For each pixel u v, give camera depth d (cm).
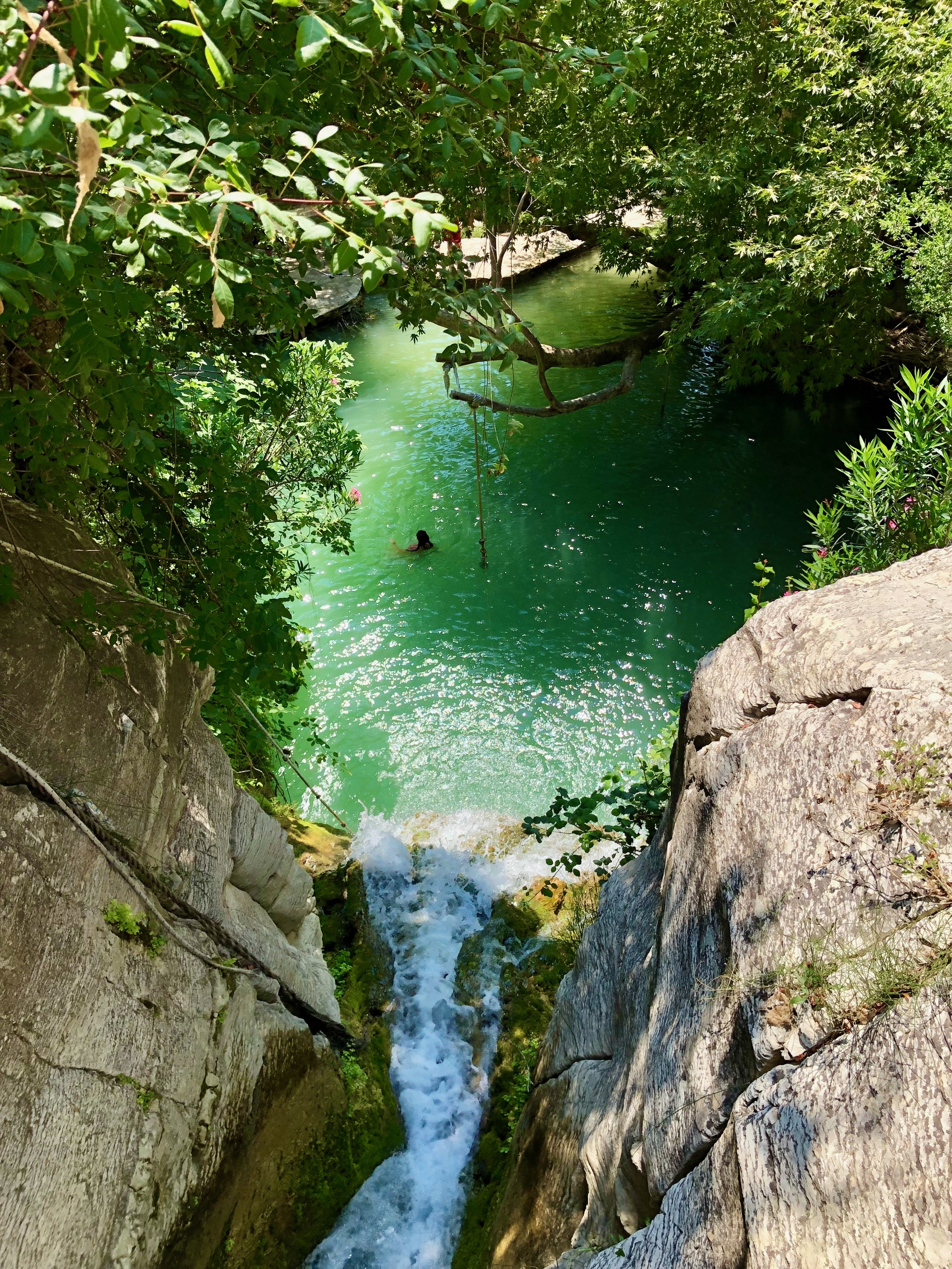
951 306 940
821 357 1296
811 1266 174
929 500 411
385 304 2294
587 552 1434
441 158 317
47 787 320
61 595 369
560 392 1881
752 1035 226
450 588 1388
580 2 301
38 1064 294
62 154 139
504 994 756
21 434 290
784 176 1102
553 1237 394
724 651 347
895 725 233
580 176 1258
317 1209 541
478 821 1018
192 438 468
